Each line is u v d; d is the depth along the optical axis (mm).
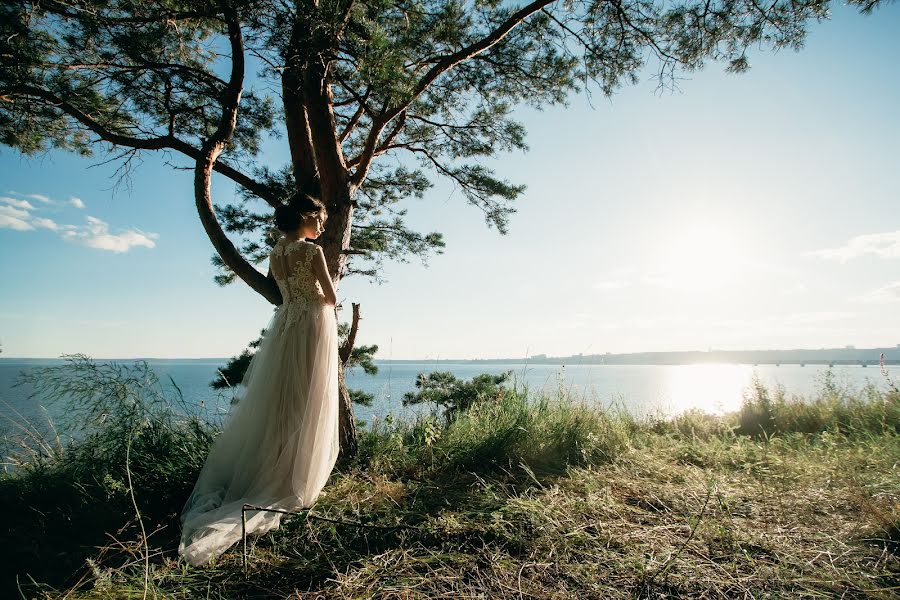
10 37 3525
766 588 2072
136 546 2469
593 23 4910
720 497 3125
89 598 1993
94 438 3283
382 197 7012
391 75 3455
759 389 6469
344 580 2154
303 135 4570
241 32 4004
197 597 2064
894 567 2215
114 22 3807
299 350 3221
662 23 4770
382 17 3721
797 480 3531
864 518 2727
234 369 5602
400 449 4262
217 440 3135
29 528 2621
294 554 2461
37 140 4867
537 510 2838
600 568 2258
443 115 5938
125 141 3916
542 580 2174
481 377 7430
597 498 3109
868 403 5906
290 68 4027
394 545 2539
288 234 3480
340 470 3848
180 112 4930
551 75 5250
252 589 2131
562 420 4551
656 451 4531
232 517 2625
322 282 3359
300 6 3287
